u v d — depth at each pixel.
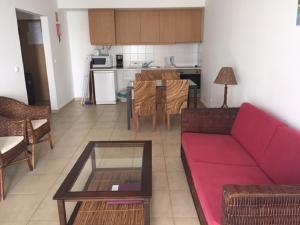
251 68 3.04
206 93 5.73
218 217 1.48
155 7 5.96
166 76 5.25
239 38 3.46
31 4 4.40
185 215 2.16
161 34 6.37
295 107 2.12
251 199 1.29
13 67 3.77
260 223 1.32
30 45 6.29
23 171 2.96
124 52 6.77
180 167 3.01
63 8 5.83
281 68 2.34
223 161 2.18
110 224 1.84
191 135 2.83
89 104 6.41
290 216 1.32
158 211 2.21
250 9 3.06
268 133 2.06
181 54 6.83
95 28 6.21
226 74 3.17
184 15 6.26
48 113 3.44
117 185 2.01
